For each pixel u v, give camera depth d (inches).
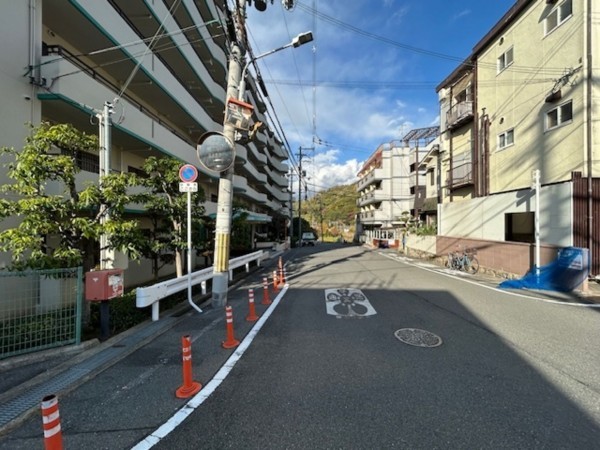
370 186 1779.0
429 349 175.5
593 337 191.6
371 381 138.4
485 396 125.0
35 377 145.3
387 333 203.6
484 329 209.2
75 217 197.8
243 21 307.3
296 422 109.4
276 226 1961.1
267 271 568.1
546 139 442.9
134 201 283.4
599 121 369.1
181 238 338.0
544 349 173.5
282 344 186.4
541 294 317.1
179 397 127.4
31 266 177.0
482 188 602.5
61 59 280.8
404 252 962.7
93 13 329.1
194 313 263.0
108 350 177.6
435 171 873.5
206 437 102.3
